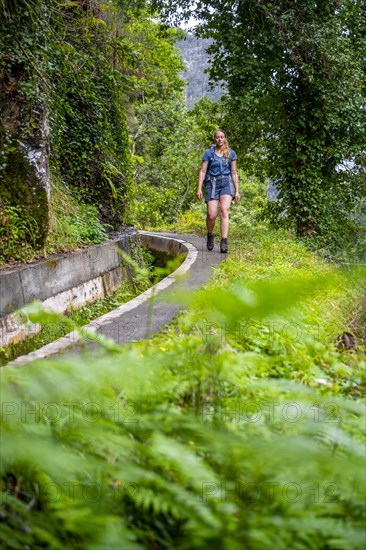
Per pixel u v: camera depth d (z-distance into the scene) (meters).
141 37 15.03
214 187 11.15
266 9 13.86
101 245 9.77
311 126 15.02
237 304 1.56
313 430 2.20
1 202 7.86
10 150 8.04
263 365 3.46
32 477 1.84
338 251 12.21
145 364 2.24
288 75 15.02
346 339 4.63
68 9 10.99
